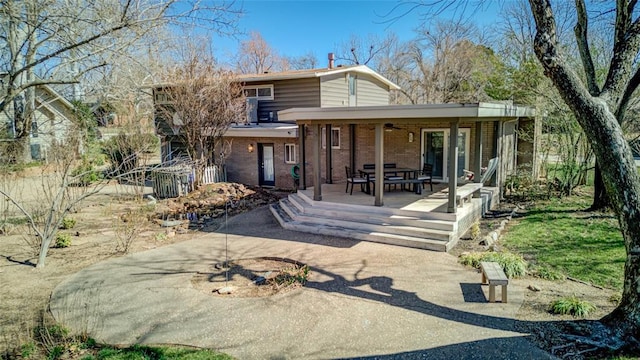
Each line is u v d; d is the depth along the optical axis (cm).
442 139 1512
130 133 1720
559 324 552
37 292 731
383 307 630
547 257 822
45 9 749
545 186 1559
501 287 671
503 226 1077
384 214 1070
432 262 827
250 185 1817
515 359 480
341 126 1631
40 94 1645
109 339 559
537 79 1466
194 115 1641
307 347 525
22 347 539
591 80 873
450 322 576
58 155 1179
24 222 1213
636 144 1297
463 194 1052
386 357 497
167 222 1214
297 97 1842
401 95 3794
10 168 1366
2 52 952
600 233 956
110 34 764
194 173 1694
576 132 1421
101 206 1471
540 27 554
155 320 612
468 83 3084
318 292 694
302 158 1371
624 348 480
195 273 814
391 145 1588
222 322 600
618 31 762
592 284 687
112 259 914
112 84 1459
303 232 1098
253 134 1747
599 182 1168
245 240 1041
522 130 1658
